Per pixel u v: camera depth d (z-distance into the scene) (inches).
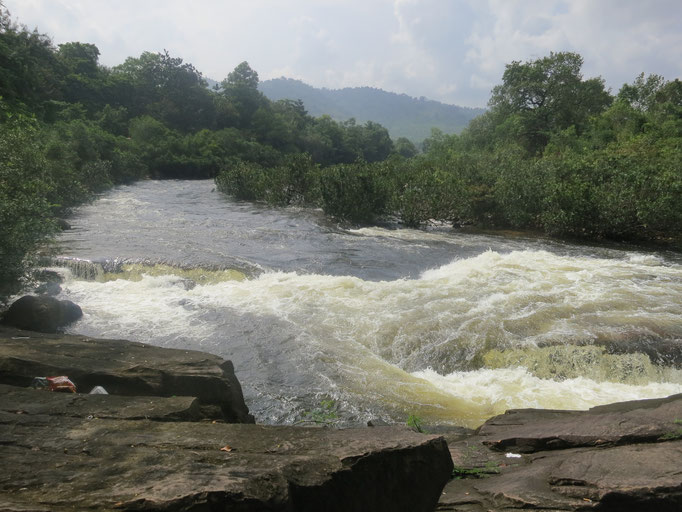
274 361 315.6
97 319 379.9
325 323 371.9
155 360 245.1
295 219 863.1
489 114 2133.4
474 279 464.4
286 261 553.6
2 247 352.8
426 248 643.5
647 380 299.6
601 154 1119.0
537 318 363.3
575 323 352.2
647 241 732.7
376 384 288.4
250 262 537.6
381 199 860.0
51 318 356.5
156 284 468.1
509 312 376.2
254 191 1167.0
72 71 2623.0
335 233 738.2
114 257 527.5
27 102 1536.7
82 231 696.4
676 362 304.0
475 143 2060.8
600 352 312.3
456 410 261.3
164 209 982.4
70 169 995.9
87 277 500.7
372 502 114.4
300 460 110.3
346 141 4571.9
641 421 170.6
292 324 369.7
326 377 295.1
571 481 132.6
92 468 103.4
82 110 2126.0
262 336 350.9
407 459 121.2
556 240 730.2
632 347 314.7
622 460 140.3
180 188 1504.7
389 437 128.2
